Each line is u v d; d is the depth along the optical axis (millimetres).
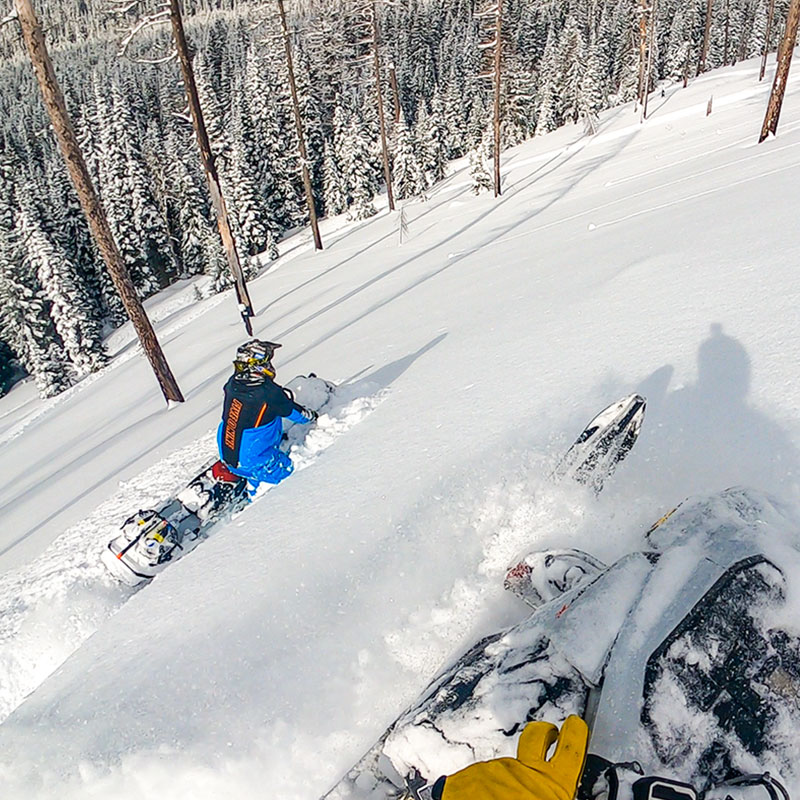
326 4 48969
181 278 51188
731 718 1900
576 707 2061
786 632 2008
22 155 69500
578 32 54281
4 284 37688
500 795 1527
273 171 49031
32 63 8375
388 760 2381
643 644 2051
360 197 42719
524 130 54875
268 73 48562
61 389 38750
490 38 26234
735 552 2211
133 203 44875
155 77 77438
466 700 2252
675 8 69250
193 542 5148
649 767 1866
